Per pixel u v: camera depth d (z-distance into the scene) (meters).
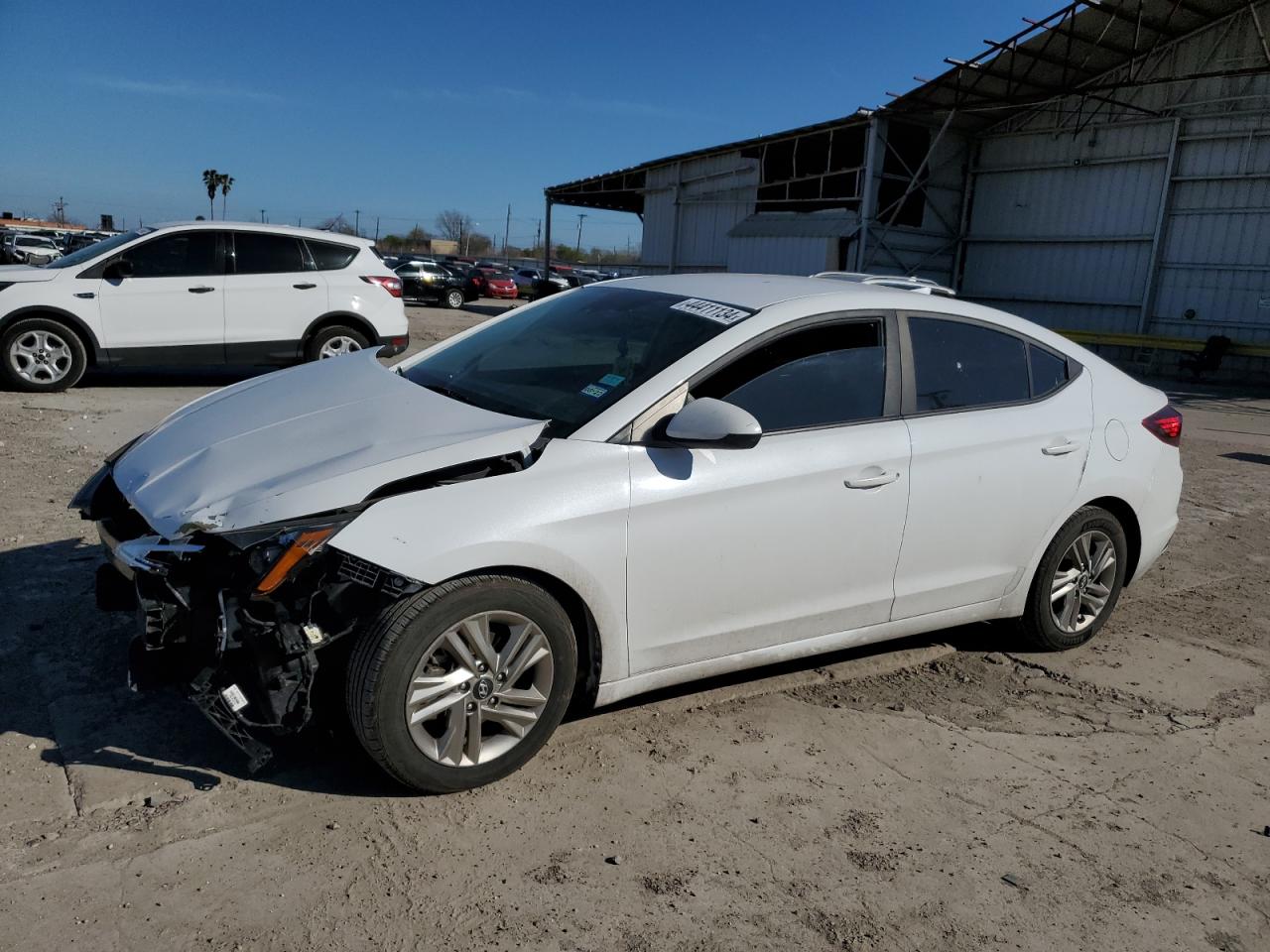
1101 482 4.36
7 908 2.41
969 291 25.83
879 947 2.52
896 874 2.83
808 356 3.66
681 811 3.06
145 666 2.94
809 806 3.15
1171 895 2.82
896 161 24.14
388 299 10.98
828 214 24.69
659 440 3.29
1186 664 4.57
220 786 2.98
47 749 3.11
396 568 2.77
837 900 2.69
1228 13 19.94
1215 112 20.48
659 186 30.62
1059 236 23.66
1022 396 4.23
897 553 3.81
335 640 2.91
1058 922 2.67
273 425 3.43
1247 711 4.10
